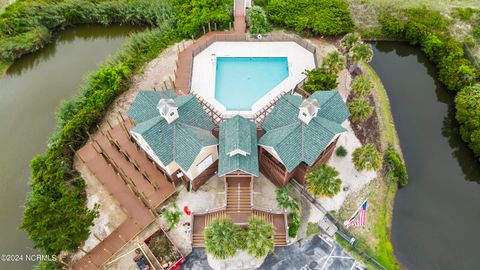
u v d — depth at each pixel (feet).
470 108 180.24
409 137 185.26
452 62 201.36
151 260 138.62
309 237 146.10
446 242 154.30
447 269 147.74
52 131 184.44
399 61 220.02
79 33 236.02
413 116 193.26
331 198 153.48
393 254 149.48
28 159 174.60
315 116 143.84
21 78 212.02
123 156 164.66
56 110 194.08
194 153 138.21
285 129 144.25
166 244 140.05
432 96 202.08
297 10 224.74
